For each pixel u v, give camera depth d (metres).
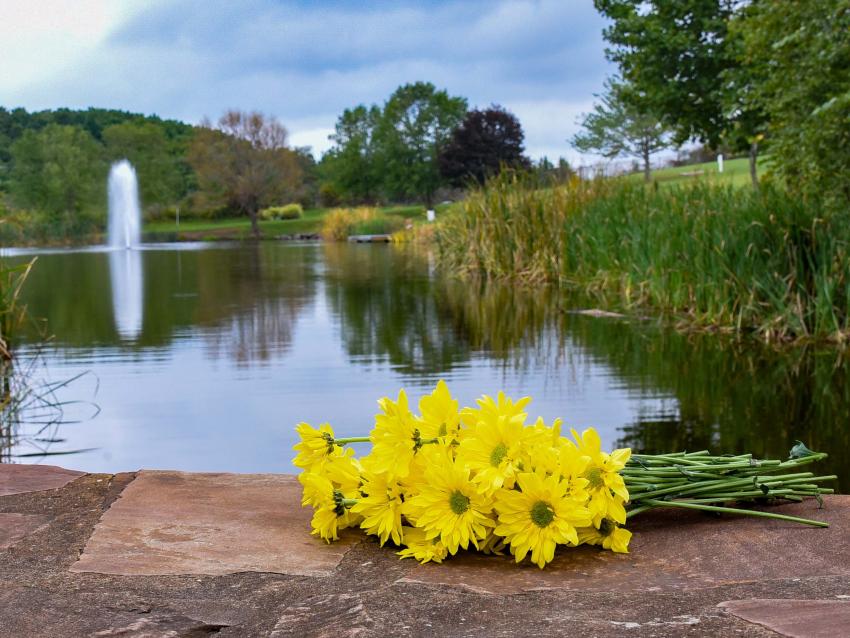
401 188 46.78
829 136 6.05
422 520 1.52
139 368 4.63
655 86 13.89
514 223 10.66
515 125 40.38
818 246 5.99
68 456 2.95
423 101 48.00
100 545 1.57
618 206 9.36
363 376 4.31
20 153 42.88
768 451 2.84
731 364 4.59
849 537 1.61
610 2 14.62
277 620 1.22
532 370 4.44
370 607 1.25
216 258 16.88
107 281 10.75
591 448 1.57
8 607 1.26
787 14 6.50
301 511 1.83
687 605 1.22
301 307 7.55
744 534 1.64
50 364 4.79
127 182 37.00
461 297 8.39
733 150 13.47
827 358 4.80
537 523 1.49
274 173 41.03
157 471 2.14
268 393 3.93
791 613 1.15
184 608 1.27
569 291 8.98
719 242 6.29
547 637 1.10
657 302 7.30
